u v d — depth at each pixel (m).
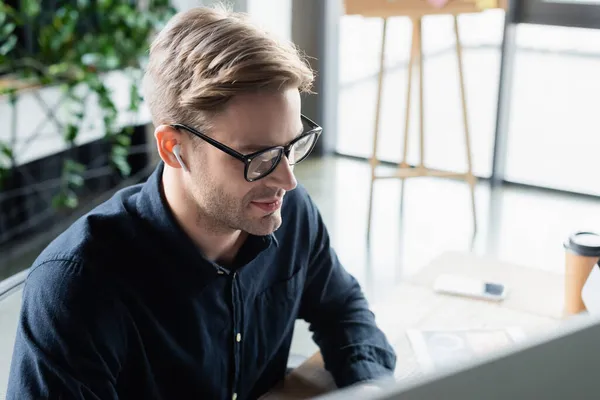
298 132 1.14
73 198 3.73
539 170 4.29
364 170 4.48
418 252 3.51
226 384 1.36
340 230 3.73
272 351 1.44
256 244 1.28
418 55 3.48
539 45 4.81
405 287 1.74
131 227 1.20
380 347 1.46
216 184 1.13
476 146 4.71
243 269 1.32
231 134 1.09
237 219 1.16
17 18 3.56
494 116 4.10
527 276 1.80
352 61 5.65
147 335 1.22
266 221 1.17
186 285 1.23
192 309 1.25
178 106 1.12
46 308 1.12
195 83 1.09
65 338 1.11
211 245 1.24
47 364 1.11
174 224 1.19
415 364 1.44
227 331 1.32
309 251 1.47
